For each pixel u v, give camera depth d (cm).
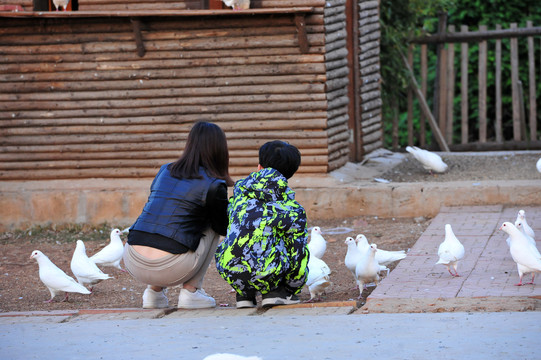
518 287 761
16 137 1384
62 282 871
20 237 1321
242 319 684
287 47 1302
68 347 615
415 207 1274
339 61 1374
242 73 1319
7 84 1368
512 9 2075
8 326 705
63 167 1388
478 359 523
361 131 1523
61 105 1366
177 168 740
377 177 1416
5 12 1290
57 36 1352
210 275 1023
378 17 1603
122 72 1345
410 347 560
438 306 683
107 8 1341
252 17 1301
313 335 609
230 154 1341
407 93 1934
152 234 721
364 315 672
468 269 865
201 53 1326
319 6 1281
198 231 736
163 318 715
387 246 1100
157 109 1349
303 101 1312
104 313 754
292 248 722
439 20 1833
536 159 1524
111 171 1380
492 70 2070
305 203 1311
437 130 1825
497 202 1252
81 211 1351
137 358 569
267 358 549
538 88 2036
